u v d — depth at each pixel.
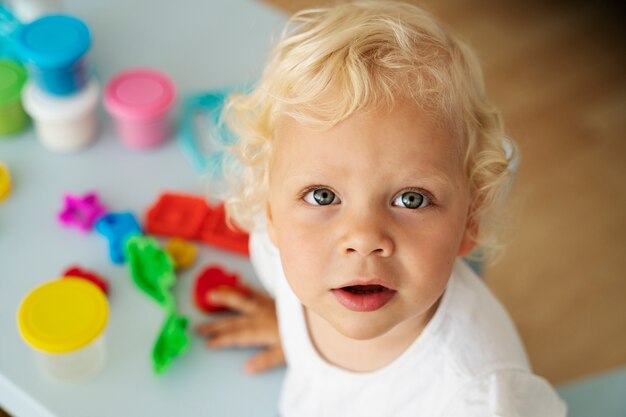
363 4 0.70
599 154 1.79
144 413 0.75
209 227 0.90
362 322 0.62
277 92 0.64
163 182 0.94
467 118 0.64
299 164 0.61
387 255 0.60
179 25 1.10
